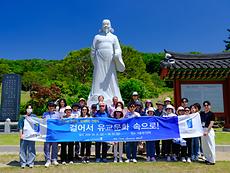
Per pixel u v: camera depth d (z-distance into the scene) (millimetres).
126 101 28641
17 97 18953
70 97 29656
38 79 44250
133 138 8523
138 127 8602
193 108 8977
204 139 8344
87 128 8469
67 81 40031
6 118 18562
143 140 8531
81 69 41562
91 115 9406
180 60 16453
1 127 17344
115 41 13781
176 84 15875
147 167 7695
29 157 7938
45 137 8156
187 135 8508
